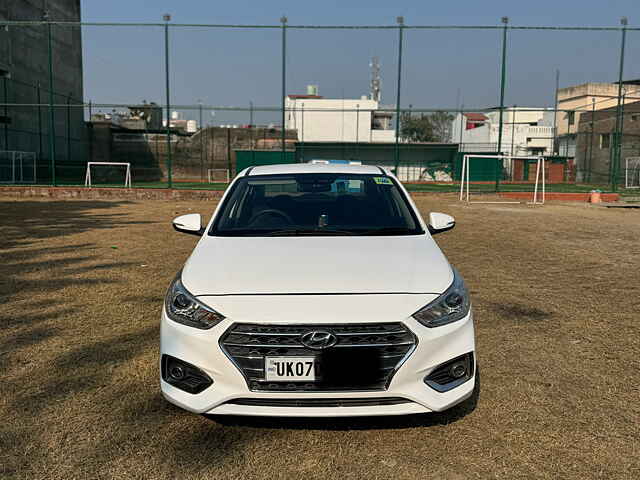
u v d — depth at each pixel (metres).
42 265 6.39
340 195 3.83
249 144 35.25
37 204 14.75
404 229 3.44
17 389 3.12
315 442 2.60
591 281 5.81
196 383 2.56
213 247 3.18
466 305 2.72
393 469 2.39
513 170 36.41
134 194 17.25
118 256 6.98
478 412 2.89
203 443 2.59
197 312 2.56
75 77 33.91
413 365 2.46
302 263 2.85
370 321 2.43
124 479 2.32
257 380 2.46
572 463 2.43
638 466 2.40
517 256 7.22
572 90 44.31
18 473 2.34
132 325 4.24
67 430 2.69
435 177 37.69
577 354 3.71
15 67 27.20
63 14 32.50
